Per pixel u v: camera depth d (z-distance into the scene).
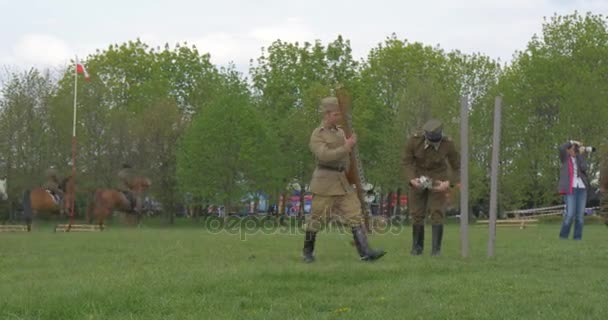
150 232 21.42
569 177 15.29
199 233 19.61
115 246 12.11
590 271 7.68
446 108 45.59
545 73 47.56
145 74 55.47
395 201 55.75
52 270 8.02
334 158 8.58
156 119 46.47
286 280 6.74
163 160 46.81
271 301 5.69
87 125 45.69
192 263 8.64
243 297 5.87
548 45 49.38
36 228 29.36
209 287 6.24
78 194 42.25
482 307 5.38
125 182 31.00
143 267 8.13
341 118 8.67
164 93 52.00
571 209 15.25
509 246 11.84
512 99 47.75
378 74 51.97
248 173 44.34
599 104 45.50
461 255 9.55
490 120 47.31
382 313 5.18
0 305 5.34
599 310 5.27
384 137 46.03
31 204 26.39
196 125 44.44
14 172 39.50
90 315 5.08
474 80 49.44
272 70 49.53
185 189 44.19
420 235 10.27
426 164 10.02
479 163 47.62
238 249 11.12
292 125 44.78
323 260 9.05
